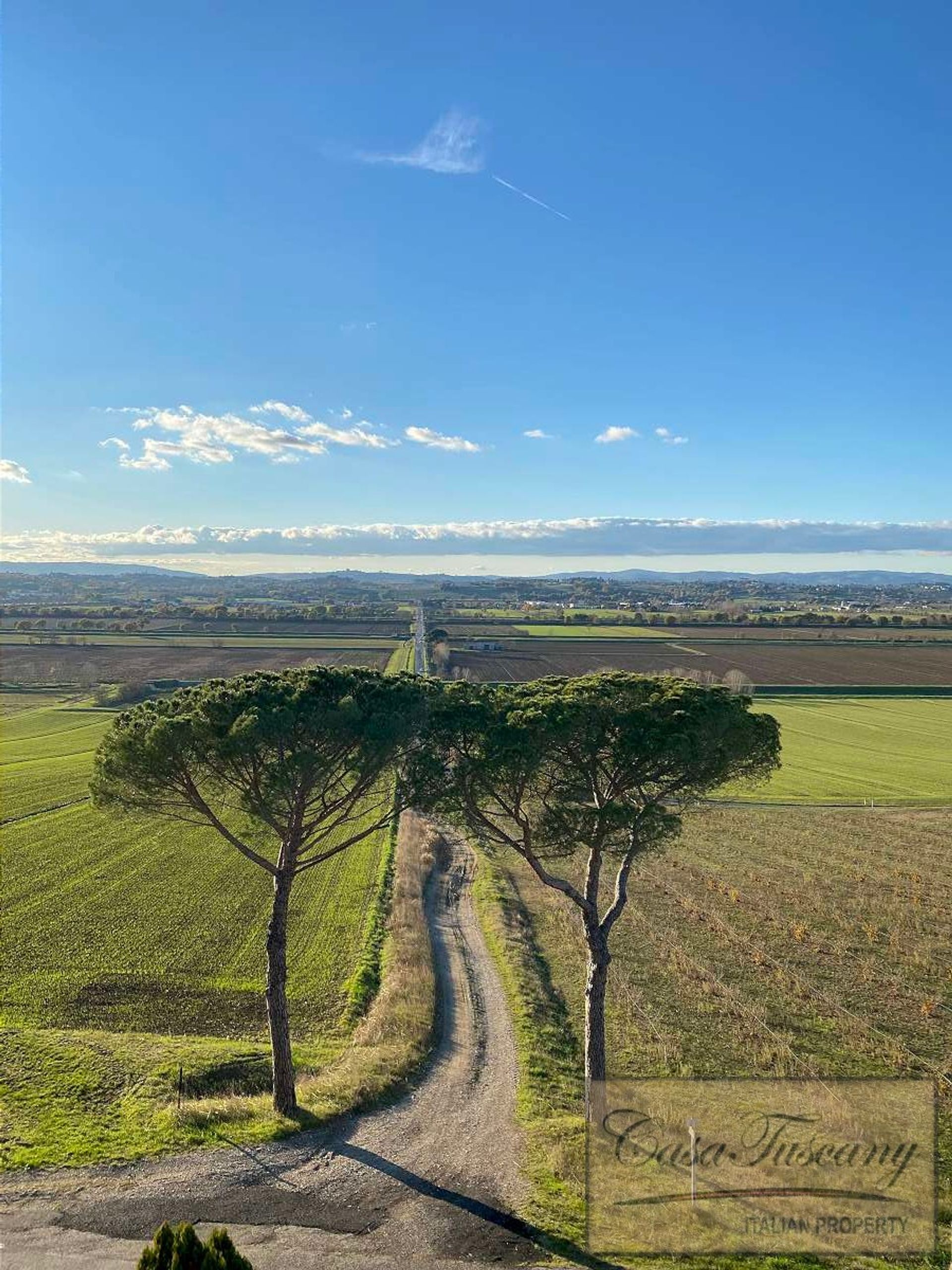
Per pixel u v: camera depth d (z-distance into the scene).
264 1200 15.05
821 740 87.44
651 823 20.31
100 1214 14.37
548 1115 19.23
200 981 27.73
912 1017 26.08
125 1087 19.55
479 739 19.98
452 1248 13.75
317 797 19.98
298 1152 16.86
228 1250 10.64
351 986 27.30
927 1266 13.88
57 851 44.19
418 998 25.92
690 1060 22.64
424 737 20.42
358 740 18.98
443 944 31.88
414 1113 19.09
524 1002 26.16
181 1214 14.47
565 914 35.03
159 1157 16.36
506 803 21.19
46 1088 19.23
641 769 20.12
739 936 32.88
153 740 18.52
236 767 18.78
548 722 19.17
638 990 27.56
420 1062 22.08
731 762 20.86
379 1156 16.92
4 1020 24.34
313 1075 21.23
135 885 38.53
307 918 34.16
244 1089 20.44
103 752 19.81
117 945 30.97
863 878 41.41
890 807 59.06
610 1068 22.02
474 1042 23.58
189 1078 20.33
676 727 19.39
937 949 32.03
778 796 62.25
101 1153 16.42
